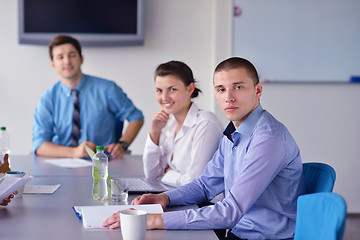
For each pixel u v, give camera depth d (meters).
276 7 3.90
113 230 1.21
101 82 3.12
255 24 3.93
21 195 1.62
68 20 4.01
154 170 2.13
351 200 4.01
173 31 4.15
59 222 1.29
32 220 1.32
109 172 2.22
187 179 1.91
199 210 1.31
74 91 3.05
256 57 3.95
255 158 1.39
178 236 1.20
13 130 4.14
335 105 3.97
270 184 1.48
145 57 4.16
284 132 1.47
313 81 3.93
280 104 3.96
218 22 3.96
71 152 2.72
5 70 4.10
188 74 2.07
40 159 2.64
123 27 4.03
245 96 1.47
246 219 1.51
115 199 1.59
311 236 1.06
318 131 3.98
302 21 3.90
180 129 2.10
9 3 4.07
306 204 1.08
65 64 2.95
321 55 3.92
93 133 3.09
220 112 4.09
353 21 3.89
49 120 3.02
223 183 1.71
